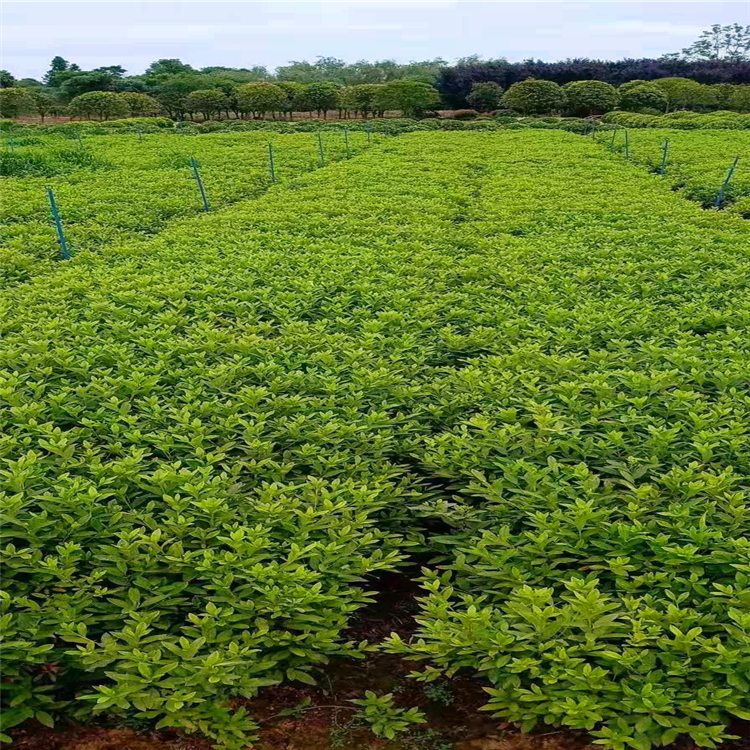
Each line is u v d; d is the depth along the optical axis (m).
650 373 7.95
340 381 8.09
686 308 10.30
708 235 15.49
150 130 51.06
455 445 6.49
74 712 4.15
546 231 16.30
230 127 53.84
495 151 34.91
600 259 13.48
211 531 5.06
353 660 4.75
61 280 12.10
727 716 4.02
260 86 66.94
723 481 5.46
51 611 4.33
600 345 9.45
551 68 79.31
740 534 5.10
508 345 9.34
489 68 79.44
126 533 4.89
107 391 7.34
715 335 9.33
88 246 15.59
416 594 5.50
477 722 4.24
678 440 6.62
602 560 4.94
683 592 4.62
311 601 4.51
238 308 10.48
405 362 8.82
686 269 12.67
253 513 5.28
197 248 14.57
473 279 12.80
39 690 4.07
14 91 60.50
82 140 42.16
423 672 4.59
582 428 6.90
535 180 24.28
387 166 28.59
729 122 47.81
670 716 3.87
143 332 9.34
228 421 6.68
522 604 4.35
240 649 4.20
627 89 67.19
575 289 11.56
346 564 4.91
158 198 21.36
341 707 4.33
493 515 5.58
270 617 4.46
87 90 76.88
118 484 5.64
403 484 6.16
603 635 4.19
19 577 4.91
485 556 4.96
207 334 9.15
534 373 8.02
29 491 5.32
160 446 6.27
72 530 4.98
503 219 17.69
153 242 15.31
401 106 67.19
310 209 19.09
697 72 79.38
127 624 4.54
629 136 40.44
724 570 4.70
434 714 4.31
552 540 5.01
